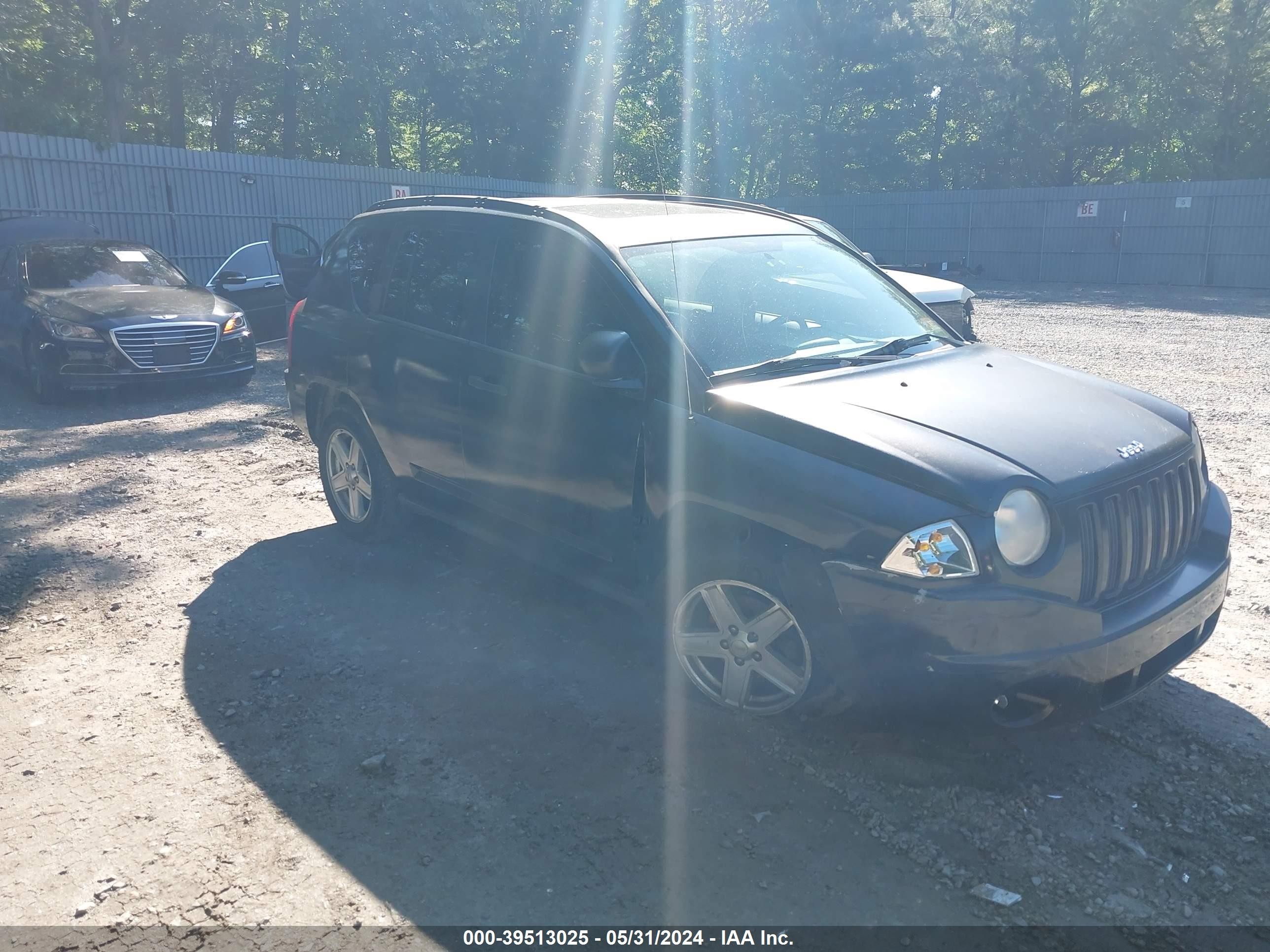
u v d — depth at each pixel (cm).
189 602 521
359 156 3797
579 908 294
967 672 315
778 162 4647
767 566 359
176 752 380
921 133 4603
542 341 448
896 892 300
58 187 1759
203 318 1068
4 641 477
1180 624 353
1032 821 332
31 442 874
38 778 363
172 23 2681
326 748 382
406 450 532
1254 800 344
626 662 446
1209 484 415
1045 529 325
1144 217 3011
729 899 297
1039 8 3903
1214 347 1494
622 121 4319
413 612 504
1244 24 3634
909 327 474
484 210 502
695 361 393
